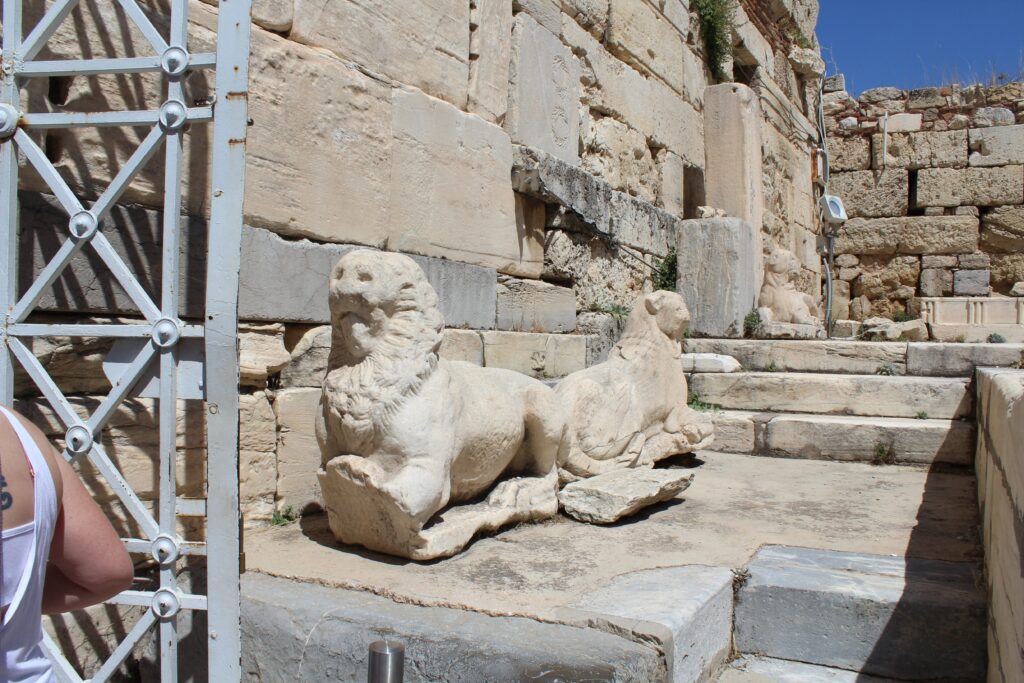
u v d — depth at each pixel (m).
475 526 3.35
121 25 3.18
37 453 1.48
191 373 2.50
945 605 2.91
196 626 2.86
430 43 5.00
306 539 3.42
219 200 2.42
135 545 2.53
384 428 3.08
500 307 5.71
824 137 13.89
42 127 2.58
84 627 2.80
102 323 3.08
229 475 2.44
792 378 6.59
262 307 3.84
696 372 7.04
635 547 3.44
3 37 2.58
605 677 2.23
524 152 5.93
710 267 7.99
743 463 5.72
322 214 4.18
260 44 3.85
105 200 2.54
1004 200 13.94
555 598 2.75
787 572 3.20
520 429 3.79
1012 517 2.31
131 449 3.09
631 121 8.12
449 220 5.14
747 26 10.66
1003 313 9.88
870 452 5.79
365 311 3.12
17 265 2.73
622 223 7.54
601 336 6.94
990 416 3.98
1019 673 1.97
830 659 3.03
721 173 9.30
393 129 4.65
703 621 2.78
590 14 7.35
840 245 14.73
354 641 2.52
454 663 2.36
